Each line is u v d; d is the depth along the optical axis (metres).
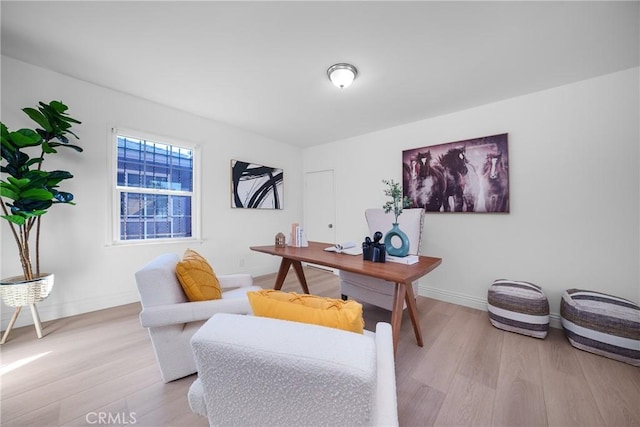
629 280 2.00
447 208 2.88
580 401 1.31
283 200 4.28
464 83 2.28
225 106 2.87
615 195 2.04
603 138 2.09
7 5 1.46
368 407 0.51
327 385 0.52
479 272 2.69
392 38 1.73
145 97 2.66
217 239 3.42
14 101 2.05
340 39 1.74
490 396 1.35
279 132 3.76
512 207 2.50
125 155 2.67
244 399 0.62
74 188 2.33
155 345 1.36
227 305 1.38
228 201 3.53
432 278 2.99
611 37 1.67
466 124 2.79
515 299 2.04
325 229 4.28
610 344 1.66
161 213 2.96
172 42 1.80
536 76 2.14
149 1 1.44
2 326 2.00
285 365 0.54
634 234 1.98
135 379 1.45
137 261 2.71
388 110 2.88
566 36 1.67
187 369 1.45
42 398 1.29
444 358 1.71
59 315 2.25
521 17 1.52
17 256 2.09
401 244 1.90
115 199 2.58
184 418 1.18
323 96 2.59
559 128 2.27
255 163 3.83
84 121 2.36
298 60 1.99
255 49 1.86
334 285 3.39
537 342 1.91
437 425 1.17
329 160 4.22
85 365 1.57
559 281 2.27
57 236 2.25
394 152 3.41
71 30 1.68
